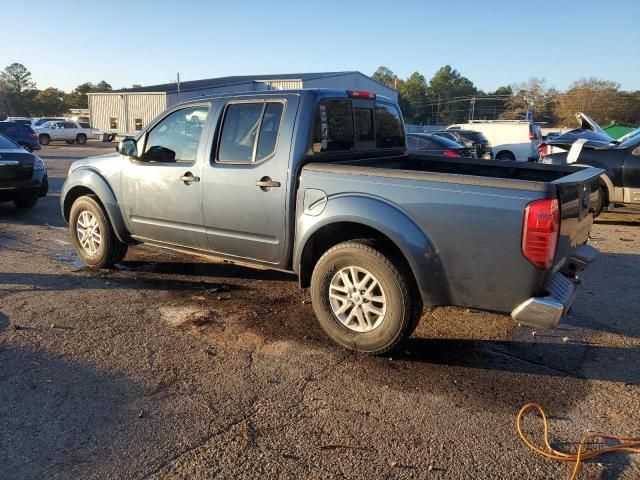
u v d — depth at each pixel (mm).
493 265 3535
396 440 3066
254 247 4688
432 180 3709
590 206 4289
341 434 3109
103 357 3988
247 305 5141
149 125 5422
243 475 2740
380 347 4008
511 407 3449
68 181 6172
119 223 5730
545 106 87938
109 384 3604
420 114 109875
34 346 4141
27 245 7352
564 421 3295
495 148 23484
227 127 4789
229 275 6078
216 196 4789
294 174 4332
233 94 4816
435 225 3684
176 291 5500
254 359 4020
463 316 4996
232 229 4773
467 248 3596
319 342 4340
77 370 3781
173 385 3613
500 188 3477
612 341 4512
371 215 3881
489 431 3176
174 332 4469
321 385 3666
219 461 2844
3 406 3307
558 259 3625
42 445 2939
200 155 4906
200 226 5008
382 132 5473
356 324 4156
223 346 4227
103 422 3170
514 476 2787
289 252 4477
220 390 3564
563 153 10406
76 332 4418
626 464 2902
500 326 4777
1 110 102688
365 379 3762
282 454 2914
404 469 2816
